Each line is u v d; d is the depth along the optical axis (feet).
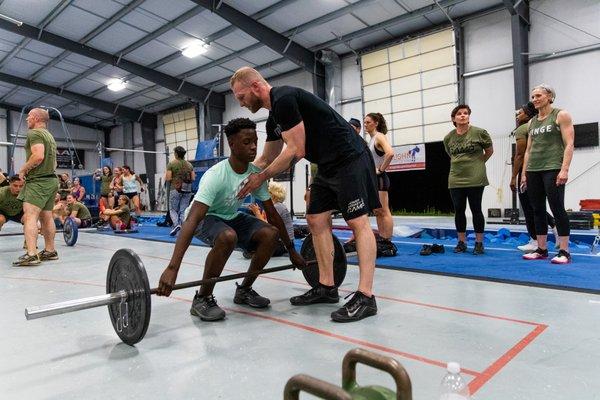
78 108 59.57
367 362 2.52
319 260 7.39
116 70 45.80
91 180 33.76
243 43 37.88
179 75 45.42
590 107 26.37
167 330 6.04
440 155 33.40
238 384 4.21
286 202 41.88
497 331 5.59
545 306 6.68
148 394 4.03
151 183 59.41
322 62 38.63
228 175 6.66
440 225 20.81
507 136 29.66
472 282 8.55
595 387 3.97
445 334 5.54
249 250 7.57
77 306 4.98
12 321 6.57
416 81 34.17
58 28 36.88
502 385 4.04
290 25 34.53
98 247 16.44
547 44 27.96
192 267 11.29
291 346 5.27
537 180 10.57
